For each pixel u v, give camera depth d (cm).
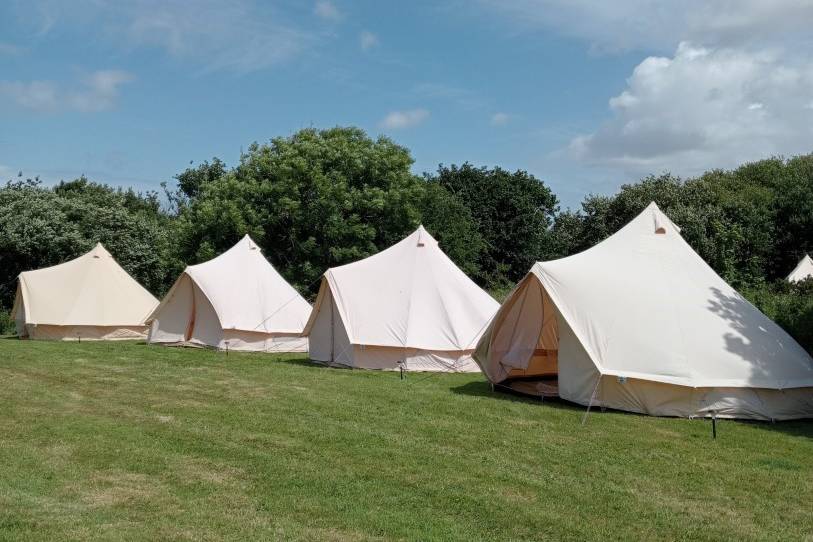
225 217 3375
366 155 3628
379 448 912
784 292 2511
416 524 645
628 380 1173
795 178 3984
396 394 1320
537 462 864
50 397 1230
